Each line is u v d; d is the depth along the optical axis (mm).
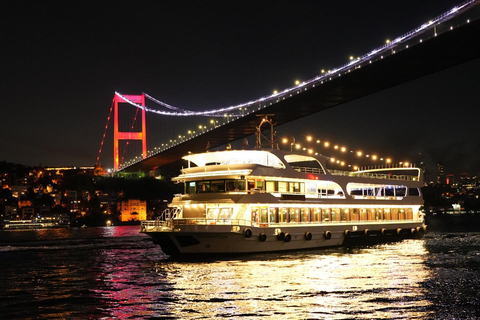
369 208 49344
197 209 40562
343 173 48094
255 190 39312
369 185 49750
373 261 36906
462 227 108375
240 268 33812
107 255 48625
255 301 24516
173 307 23828
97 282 31453
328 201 44469
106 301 25531
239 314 22344
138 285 29594
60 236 109250
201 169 40688
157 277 31828
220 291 26844
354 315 22000
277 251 40531
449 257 39469
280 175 40531
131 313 23000
